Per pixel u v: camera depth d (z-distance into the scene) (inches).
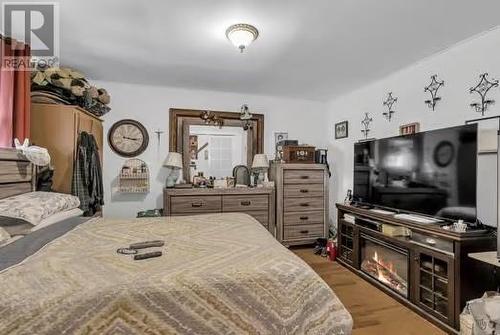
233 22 82.3
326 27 85.1
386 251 106.6
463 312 72.2
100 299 37.6
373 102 140.9
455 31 87.7
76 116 104.3
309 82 140.9
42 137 100.1
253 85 146.9
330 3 72.5
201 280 42.0
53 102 102.6
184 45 97.9
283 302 44.1
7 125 85.4
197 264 47.2
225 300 41.7
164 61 113.2
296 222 153.5
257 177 161.5
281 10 75.9
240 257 50.9
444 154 87.7
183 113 154.4
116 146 143.9
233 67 119.9
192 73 128.2
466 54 94.7
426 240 86.4
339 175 169.2
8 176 80.7
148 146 149.8
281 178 150.9
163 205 141.7
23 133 89.9
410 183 101.0
